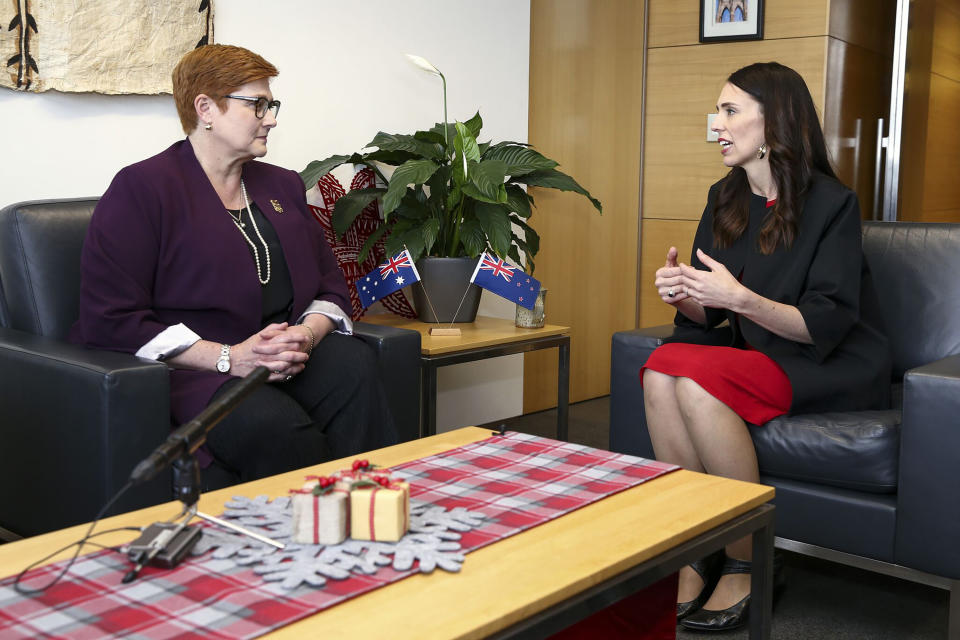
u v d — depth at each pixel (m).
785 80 2.12
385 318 2.99
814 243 2.07
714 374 1.90
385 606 0.93
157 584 0.97
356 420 2.01
